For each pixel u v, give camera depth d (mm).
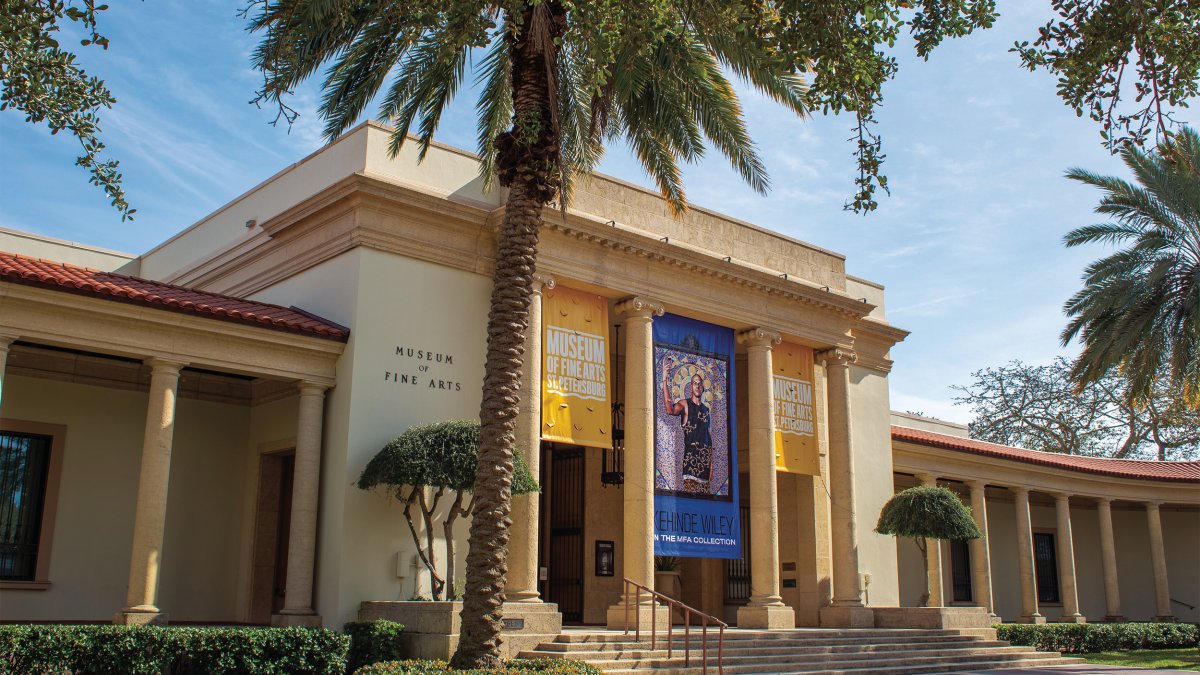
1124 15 10328
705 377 23000
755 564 22828
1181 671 22625
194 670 14516
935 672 20656
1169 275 27812
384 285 18875
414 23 11320
